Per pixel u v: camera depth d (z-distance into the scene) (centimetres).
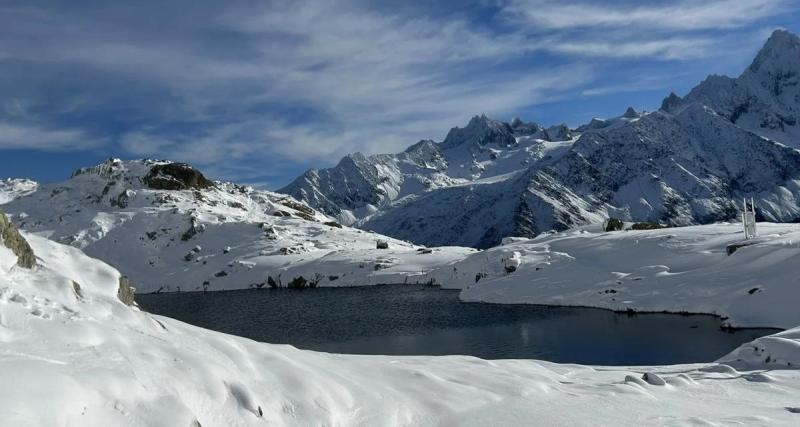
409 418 1089
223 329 5200
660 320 4334
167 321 1027
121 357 753
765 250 4812
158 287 10394
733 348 3284
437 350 3678
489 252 7944
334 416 962
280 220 14362
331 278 9519
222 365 898
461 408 1173
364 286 8944
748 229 5466
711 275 4831
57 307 794
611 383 1622
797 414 1260
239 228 12406
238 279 10219
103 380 677
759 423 1152
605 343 3622
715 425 1118
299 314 6100
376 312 5884
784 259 4494
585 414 1184
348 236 13038
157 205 13588
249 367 964
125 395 684
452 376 1402
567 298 5484
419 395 1198
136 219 12769
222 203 14688
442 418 1116
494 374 1499
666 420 1156
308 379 1005
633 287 5200
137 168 15150
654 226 8206
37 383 596
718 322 4084
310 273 9775
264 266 10431
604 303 5100
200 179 15338
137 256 11631
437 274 8506
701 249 5728
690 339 3594
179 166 15050
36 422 555
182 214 12812
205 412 787
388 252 10575
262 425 842
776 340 2042
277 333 4809
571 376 1805
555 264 6544
